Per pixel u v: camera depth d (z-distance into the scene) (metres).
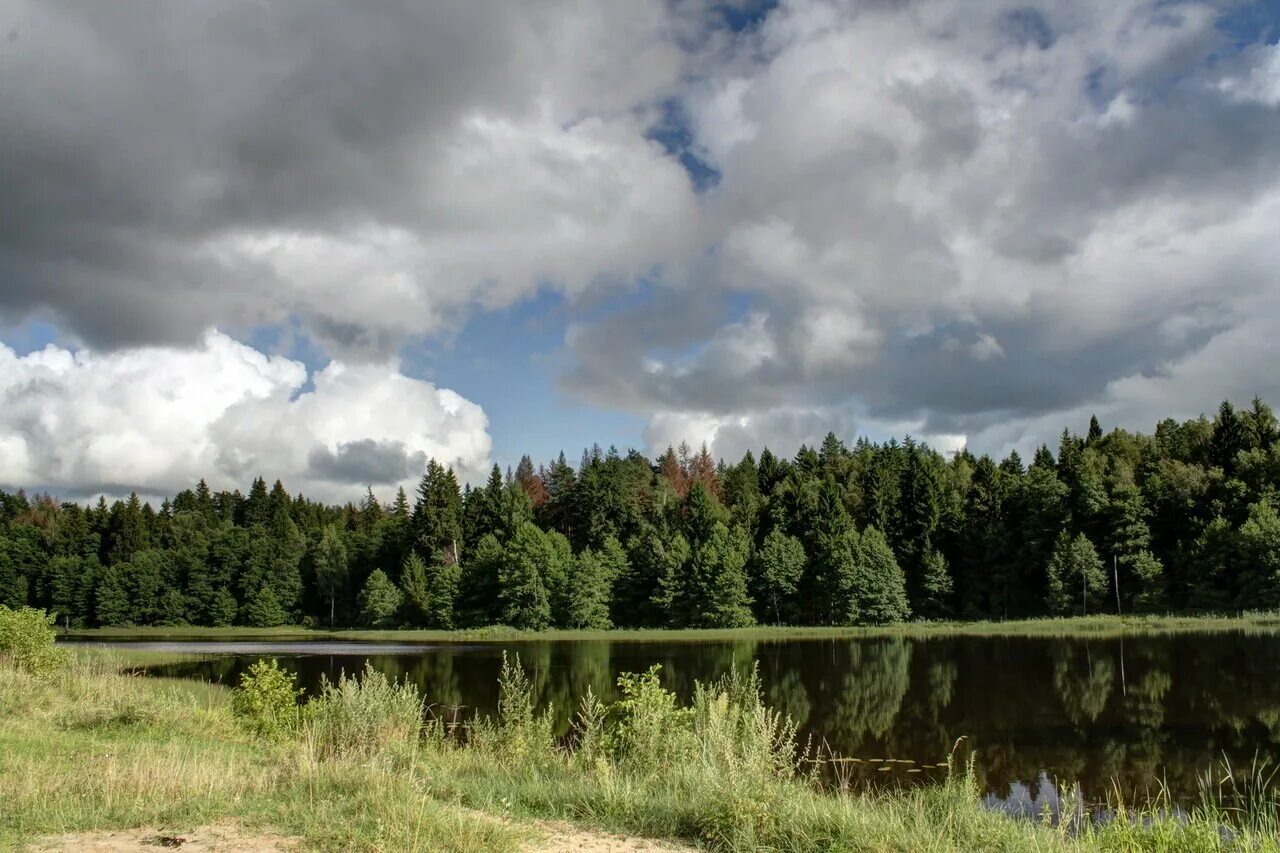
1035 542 82.50
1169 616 68.25
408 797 10.55
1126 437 101.38
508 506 110.81
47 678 22.92
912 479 97.19
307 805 10.29
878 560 83.81
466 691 38.94
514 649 65.31
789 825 9.85
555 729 27.81
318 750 14.22
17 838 8.74
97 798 10.38
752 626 87.12
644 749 14.95
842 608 84.31
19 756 13.14
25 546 115.69
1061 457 100.62
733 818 9.86
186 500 161.50
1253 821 13.23
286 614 109.00
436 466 112.69
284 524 132.50
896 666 46.69
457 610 94.19
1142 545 76.19
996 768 22.44
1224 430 85.50
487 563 93.81
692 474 144.75
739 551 93.81
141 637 91.75
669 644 68.69
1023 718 29.75
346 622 107.81
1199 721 28.22
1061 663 44.53
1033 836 10.46
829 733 27.64
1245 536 66.75
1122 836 11.42
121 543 119.44
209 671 47.47
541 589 88.19
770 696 36.47
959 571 89.94
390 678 44.50
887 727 28.55
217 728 19.44
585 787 12.23
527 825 10.26
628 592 94.44
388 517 133.12
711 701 16.03
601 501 109.75
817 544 94.06
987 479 94.88
